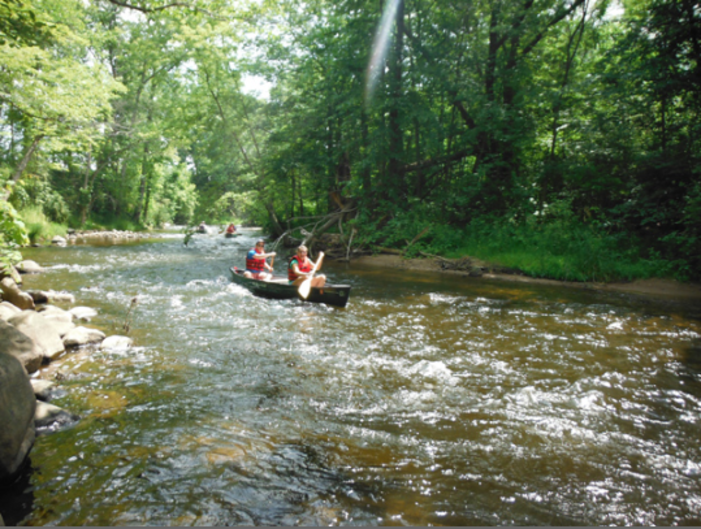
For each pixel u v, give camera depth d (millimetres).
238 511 2359
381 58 15383
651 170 12023
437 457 2947
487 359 4941
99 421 3320
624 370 4645
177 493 2498
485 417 3547
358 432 3266
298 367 4605
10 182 5750
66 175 27031
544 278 11359
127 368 4449
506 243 13195
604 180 13172
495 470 2811
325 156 17547
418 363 4715
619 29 15703
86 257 14453
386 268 13516
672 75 11172
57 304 7238
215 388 4023
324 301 7746
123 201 31688
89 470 2693
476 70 16172
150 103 27453
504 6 14031
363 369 4574
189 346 5227
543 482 2691
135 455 2873
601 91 12859
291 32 17297
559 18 14445
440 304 7980
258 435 3189
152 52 24594
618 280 10672
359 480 2668
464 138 15023
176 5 8445
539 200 14328
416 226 15031
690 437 3275
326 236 17766
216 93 18328
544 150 16016
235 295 8508
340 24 17562
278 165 17641
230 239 25922
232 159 19828
